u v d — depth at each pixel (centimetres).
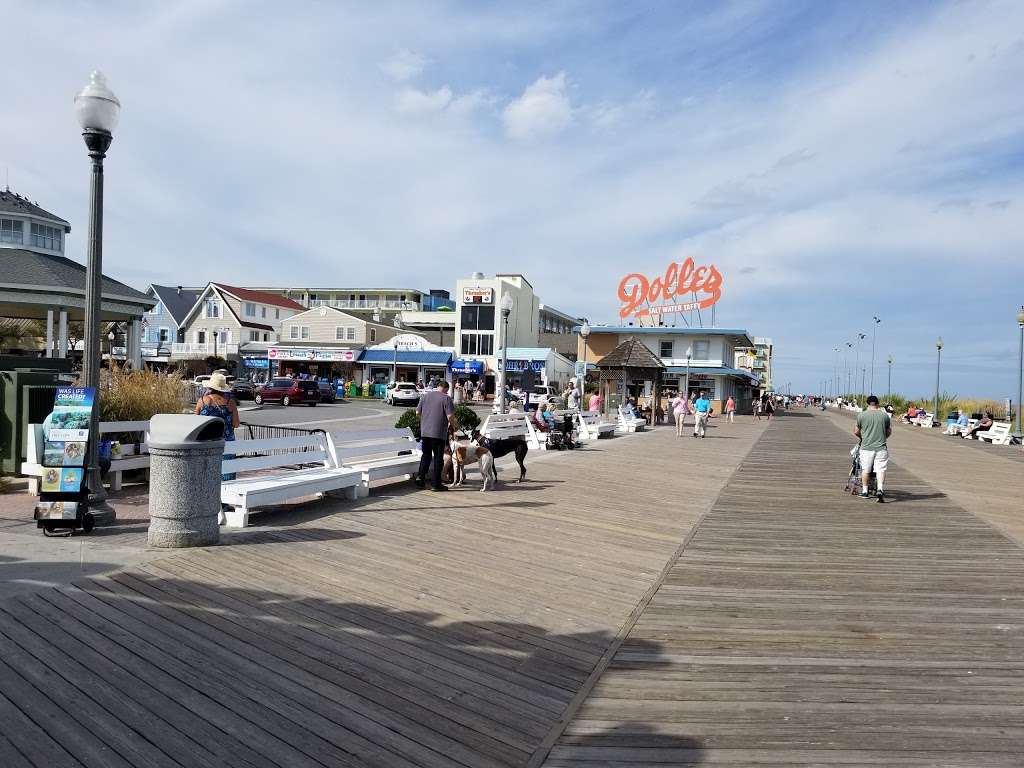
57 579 608
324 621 540
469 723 396
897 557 838
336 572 670
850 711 425
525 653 500
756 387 8344
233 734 373
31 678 425
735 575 736
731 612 612
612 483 1373
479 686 444
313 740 371
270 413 3553
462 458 1252
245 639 498
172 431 730
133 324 3064
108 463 998
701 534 932
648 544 859
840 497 1312
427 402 1167
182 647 479
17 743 356
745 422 4509
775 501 1238
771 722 409
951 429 3806
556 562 751
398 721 395
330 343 6412
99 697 406
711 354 5644
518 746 374
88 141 805
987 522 1085
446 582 658
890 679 475
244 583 620
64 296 2714
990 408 4653
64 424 784
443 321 7881
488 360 6191
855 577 740
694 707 426
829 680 471
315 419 3197
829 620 598
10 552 691
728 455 2077
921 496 1370
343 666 462
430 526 893
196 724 381
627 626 566
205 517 740
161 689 418
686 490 1327
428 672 460
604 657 500
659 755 369
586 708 421
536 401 4494
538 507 1067
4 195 2952
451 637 523
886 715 421
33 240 2984
